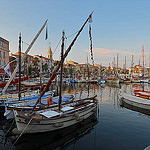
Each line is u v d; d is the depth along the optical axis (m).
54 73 11.06
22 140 9.81
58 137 10.37
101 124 12.91
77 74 93.62
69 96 20.38
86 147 8.81
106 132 11.13
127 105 21.02
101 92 36.56
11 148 8.72
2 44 43.12
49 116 10.52
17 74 41.72
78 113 12.32
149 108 17.12
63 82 72.44
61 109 12.52
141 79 83.25
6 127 12.09
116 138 10.05
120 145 9.03
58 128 10.70
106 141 9.59
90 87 50.62
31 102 15.78
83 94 32.59
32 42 9.16
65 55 11.55
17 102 15.76
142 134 10.73
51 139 10.07
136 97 21.48
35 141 9.72
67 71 105.62
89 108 14.14
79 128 12.06
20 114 10.70
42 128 10.00
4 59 43.97
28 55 75.75
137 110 18.11
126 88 47.06
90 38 11.48
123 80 76.25
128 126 12.41
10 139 9.92
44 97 18.45
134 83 73.00
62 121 10.88
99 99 26.16
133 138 10.05
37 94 20.50
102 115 15.75
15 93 20.78
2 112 15.66
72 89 43.84
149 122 13.46
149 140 9.74
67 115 11.34
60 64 11.53
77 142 9.52
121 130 11.51
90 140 9.78
